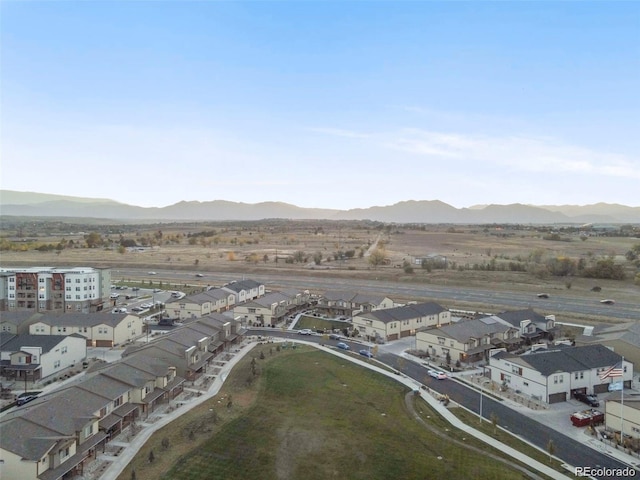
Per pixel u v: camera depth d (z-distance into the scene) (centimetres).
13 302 13050
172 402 7100
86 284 13038
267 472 5203
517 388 7725
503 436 6144
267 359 9238
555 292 15850
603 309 13400
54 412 5359
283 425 6344
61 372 8588
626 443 5828
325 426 6350
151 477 5044
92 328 10244
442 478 5138
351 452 5662
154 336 11138
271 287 17038
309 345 10444
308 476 5144
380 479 5119
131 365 7012
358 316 11456
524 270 19662
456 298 15000
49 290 13062
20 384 7956
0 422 5047
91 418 5491
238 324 10681
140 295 15850
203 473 5150
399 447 5809
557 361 7594
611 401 6225
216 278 19075
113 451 5581
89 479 4984
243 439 5925
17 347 8375
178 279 18850
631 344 8494
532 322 10631
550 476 5166
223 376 8269
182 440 5859
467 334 9519
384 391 7719
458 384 8081
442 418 6694
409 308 11738
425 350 9912
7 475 4641
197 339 8806
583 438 6088
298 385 7862
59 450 4900
